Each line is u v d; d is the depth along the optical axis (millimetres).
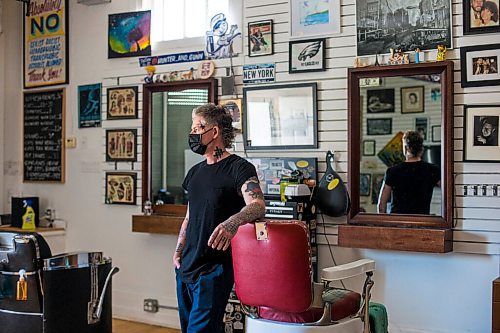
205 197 2672
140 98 4938
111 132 5105
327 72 4133
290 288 2447
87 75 5289
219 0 4609
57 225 5488
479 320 3709
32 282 3314
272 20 4324
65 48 5422
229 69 4488
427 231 3590
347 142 4047
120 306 5062
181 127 4668
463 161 3727
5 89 5836
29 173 5715
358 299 2793
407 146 3910
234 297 4043
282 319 2600
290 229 2424
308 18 4191
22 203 5398
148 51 4887
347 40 4070
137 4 4973
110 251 5152
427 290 3857
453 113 3752
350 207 3982
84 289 3385
